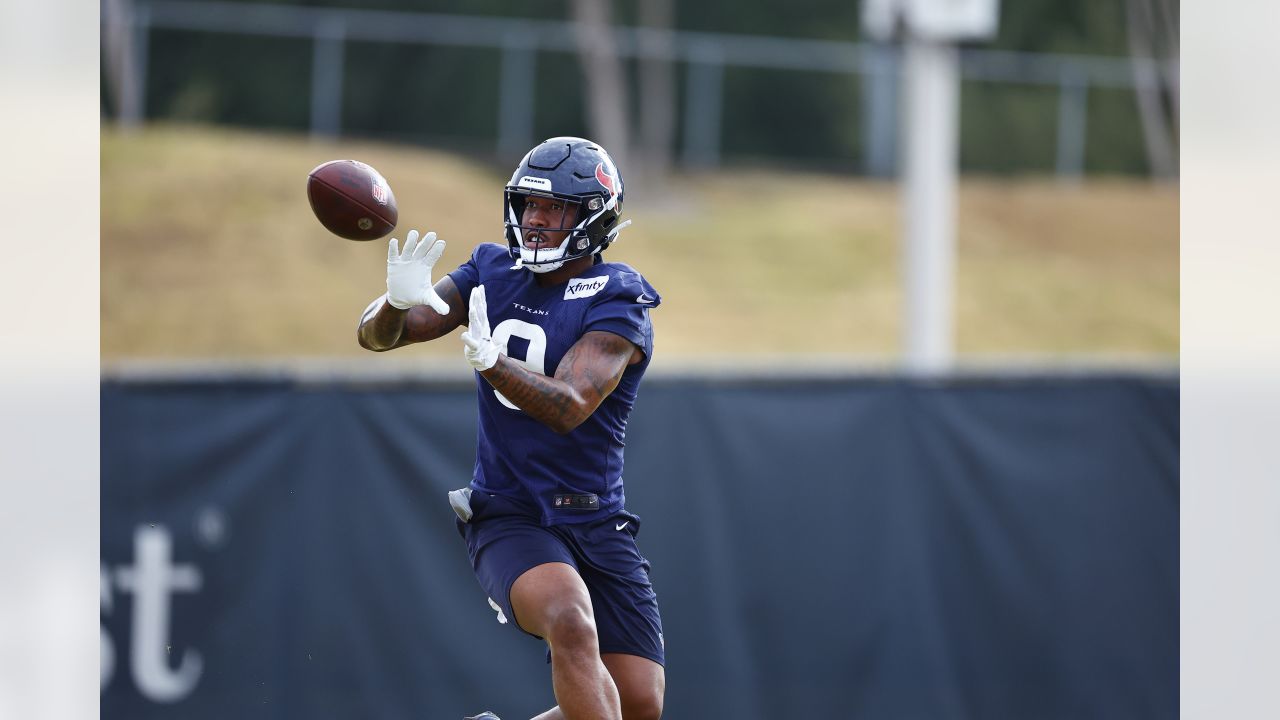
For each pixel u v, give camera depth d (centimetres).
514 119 9906
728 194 9225
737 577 2586
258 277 7262
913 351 4225
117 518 2408
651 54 10444
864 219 8975
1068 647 2697
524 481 1758
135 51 8831
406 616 2480
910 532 2658
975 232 9181
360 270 7438
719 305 7800
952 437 2686
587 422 1761
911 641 2638
